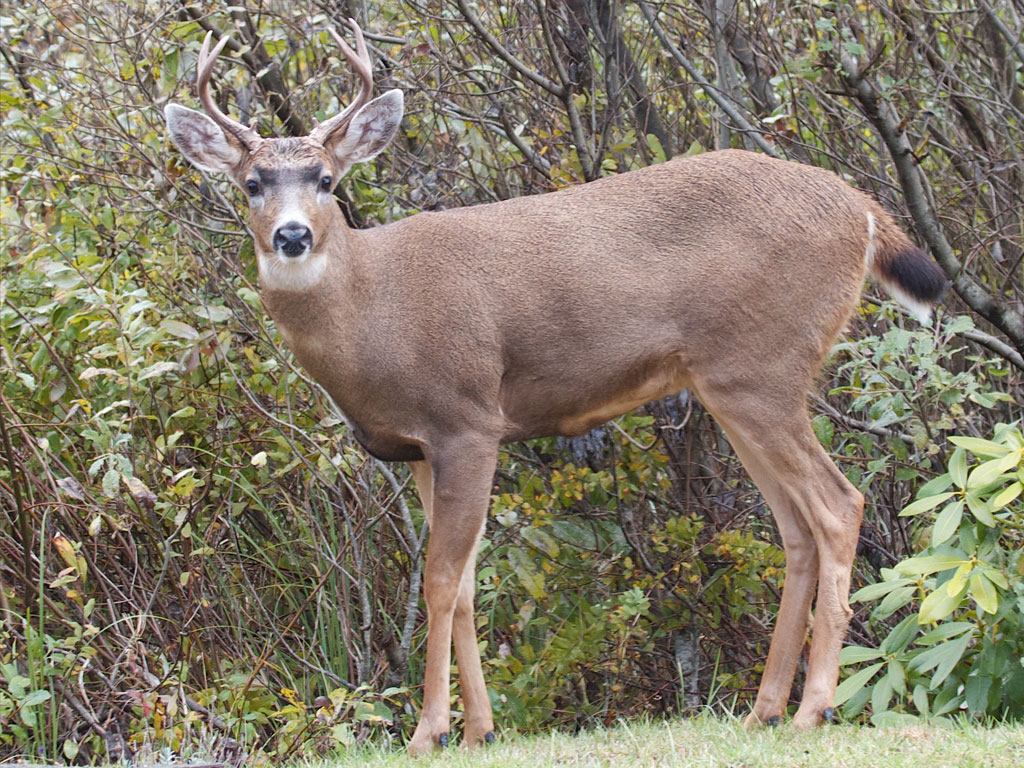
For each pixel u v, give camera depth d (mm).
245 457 11586
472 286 8562
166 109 8602
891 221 8961
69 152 12070
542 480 11586
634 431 11320
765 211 8578
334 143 8812
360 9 12852
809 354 8594
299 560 11656
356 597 11383
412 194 12523
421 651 11656
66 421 10211
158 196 11758
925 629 10117
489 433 8586
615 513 11711
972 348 12602
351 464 10812
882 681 8500
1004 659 8305
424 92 12172
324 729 9148
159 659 10172
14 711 9406
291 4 13008
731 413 8609
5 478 10805
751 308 8508
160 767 7676
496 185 12703
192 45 12086
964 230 12398
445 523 8516
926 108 13102
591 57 12367
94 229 11742
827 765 6637
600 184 8977
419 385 8500
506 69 12578
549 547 10812
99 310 10203
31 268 11312
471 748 8406
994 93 13070
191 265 11562
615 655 10859
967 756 6543
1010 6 13852
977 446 8453
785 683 8680
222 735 9406
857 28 11602
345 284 8438
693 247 8594
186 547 10461
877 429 10953
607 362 8648
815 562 8773
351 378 8539
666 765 6969
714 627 11320
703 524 11320
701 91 13352
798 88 12367
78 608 10219
